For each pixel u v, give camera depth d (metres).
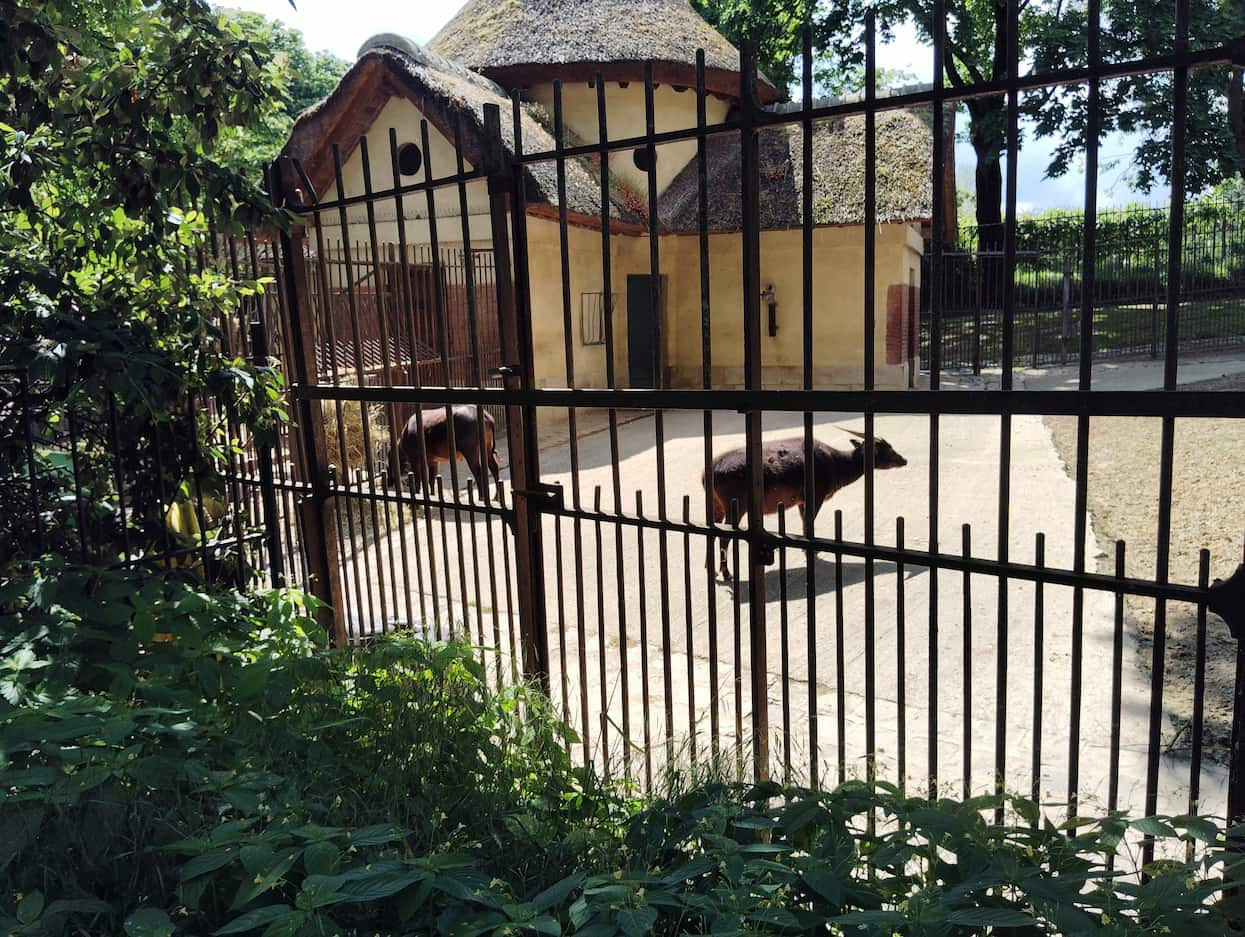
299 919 1.81
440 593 7.08
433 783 2.86
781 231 16.38
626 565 7.59
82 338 3.62
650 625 6.23
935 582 2.64
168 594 3.55
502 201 3.55
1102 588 2.35
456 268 12.46
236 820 2.28
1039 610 2.47
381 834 2.13
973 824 2.15
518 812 2.84
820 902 2.13
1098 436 10.88
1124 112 16.91
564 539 8.38
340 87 13.20
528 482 3.67
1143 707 4.52
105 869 2.21
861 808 2.35
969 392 2.50
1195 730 2.28
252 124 4.57
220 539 4.75
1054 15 19.25
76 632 3.07
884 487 9.52
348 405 8.89
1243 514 7.16
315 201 4.35
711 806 2.43
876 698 4.92
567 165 15.22
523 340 3.62
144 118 4.26
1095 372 15.66
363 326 10.64
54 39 3.94
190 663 3.18
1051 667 5.10
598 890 1.91
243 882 1.99
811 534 2.91
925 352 18.80
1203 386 13.01
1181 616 5.60
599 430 14.34
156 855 2.22
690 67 16.19
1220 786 3.76
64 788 2.12
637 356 17.08
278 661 3.15
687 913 2.15
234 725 2.88
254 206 4.24
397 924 2.20
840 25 21.05
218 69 4.23
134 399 3.79
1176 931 1.78
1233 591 2.16
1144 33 16.19
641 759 4.21
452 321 12.32
